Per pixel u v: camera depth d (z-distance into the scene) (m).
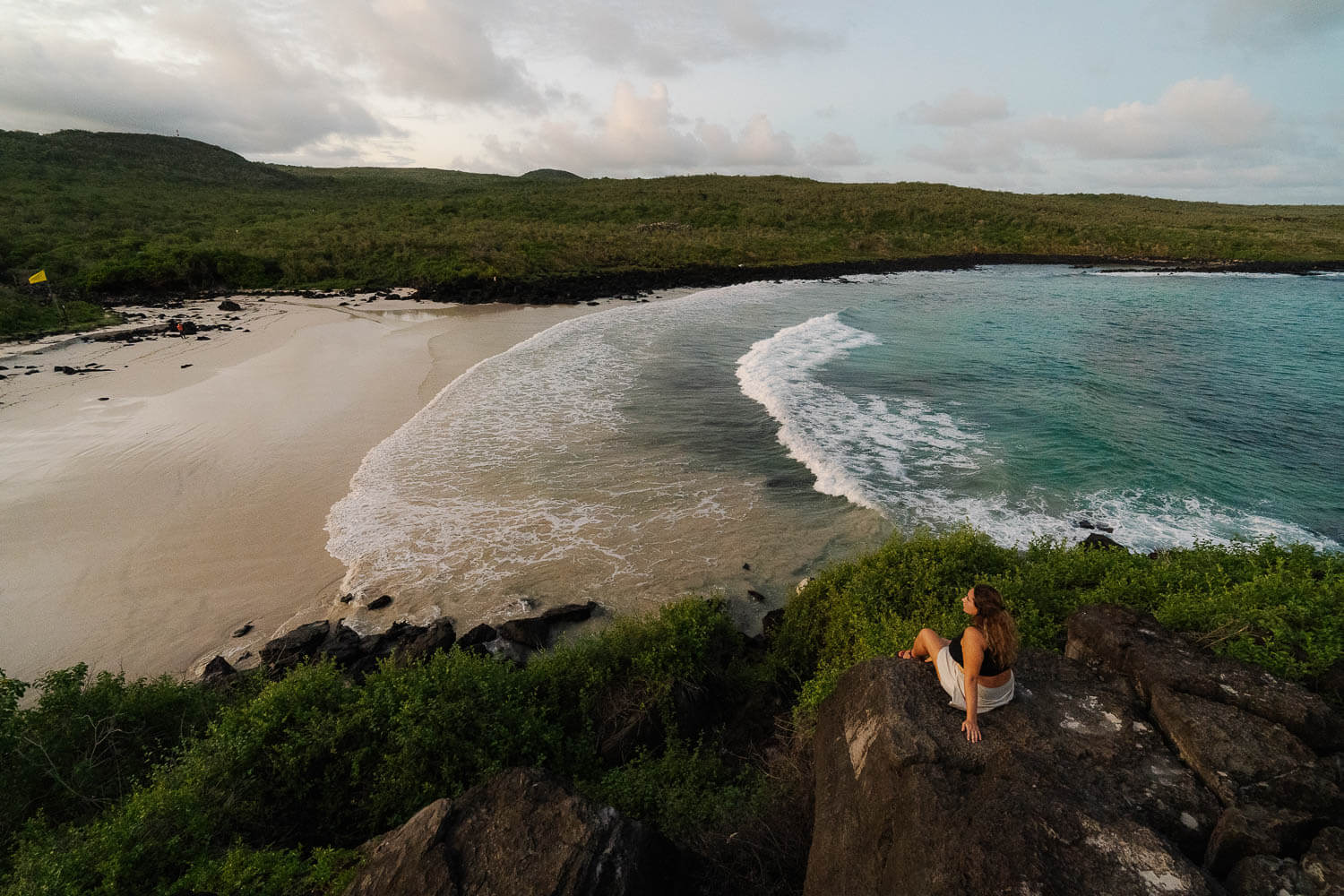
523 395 21.98
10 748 6.35
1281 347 30.36
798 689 8.23
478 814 4.77
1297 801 3.88
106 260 49.22
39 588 11.19
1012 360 27.30
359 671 8.91
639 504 14.18
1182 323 36.66
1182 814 3.90
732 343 30.53
